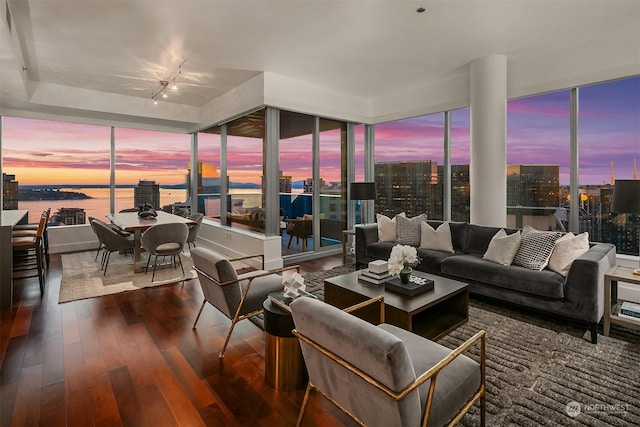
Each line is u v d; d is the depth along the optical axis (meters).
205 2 2.92
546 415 1.83
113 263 5.28
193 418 1.84
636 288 3.42
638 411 1.86
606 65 3.69
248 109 5.06
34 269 4.78
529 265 3.26
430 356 1.65
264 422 1.81
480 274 3.42
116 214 6.18
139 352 2.53
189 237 5.40
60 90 5.25
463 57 4.20
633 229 3.72
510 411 1.86
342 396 1.49
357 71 4.68
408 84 5.29
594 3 2.98
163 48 3.87
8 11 2.81
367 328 1.29
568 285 2.83
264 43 3.75
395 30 3.46
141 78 4.92
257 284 2.86
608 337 2.74
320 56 4.14
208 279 2.65
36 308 3.40
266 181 4.94
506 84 4.28
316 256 5.71
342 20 3.25
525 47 3.92
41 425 1.78
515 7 3.04
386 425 1.32
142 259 5.60
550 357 2.43
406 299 2.56
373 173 6.49
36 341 2.70
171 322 3.07
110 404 1.95
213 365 2.36
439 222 4.58
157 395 2.03
